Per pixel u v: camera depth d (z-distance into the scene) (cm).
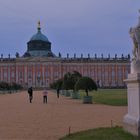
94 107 4753
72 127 2500
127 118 1975
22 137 2061
